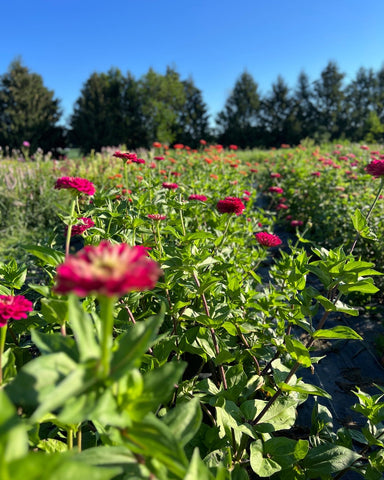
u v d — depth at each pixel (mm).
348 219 6273
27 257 5191
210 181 8195
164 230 3133
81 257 879
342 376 3346
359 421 2797
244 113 48031
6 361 1415
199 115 46062
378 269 5219
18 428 729
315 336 1901
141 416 985
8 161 13039
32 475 686
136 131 37062
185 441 1124
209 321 2197
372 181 8281
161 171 8039
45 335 1116
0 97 33000
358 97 53156
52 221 7809
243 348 2871
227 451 1865
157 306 3002
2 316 1399
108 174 9859
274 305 2566
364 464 2055
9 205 7805
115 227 3189
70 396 879
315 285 4941
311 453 1967
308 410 2826
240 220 5613
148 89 38219
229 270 3314
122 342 1018
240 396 2289
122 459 1067
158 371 1032
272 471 1793
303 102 51500
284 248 6504
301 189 9289
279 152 21969
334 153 15031
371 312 4449
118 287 751
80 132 34938
